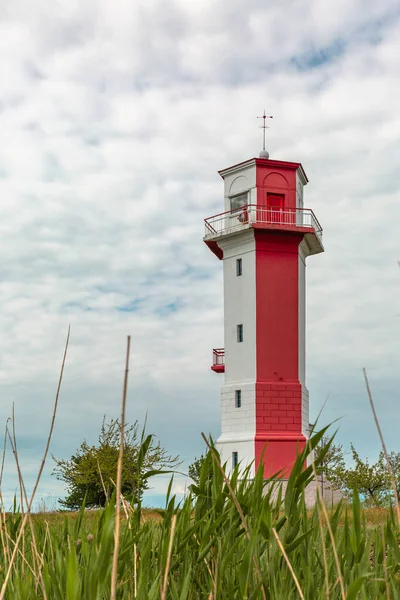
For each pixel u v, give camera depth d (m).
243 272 40.28
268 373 38.50
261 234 39.81
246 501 3.01
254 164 40.97
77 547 2.92
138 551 3.03
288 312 39.56
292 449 37.41
